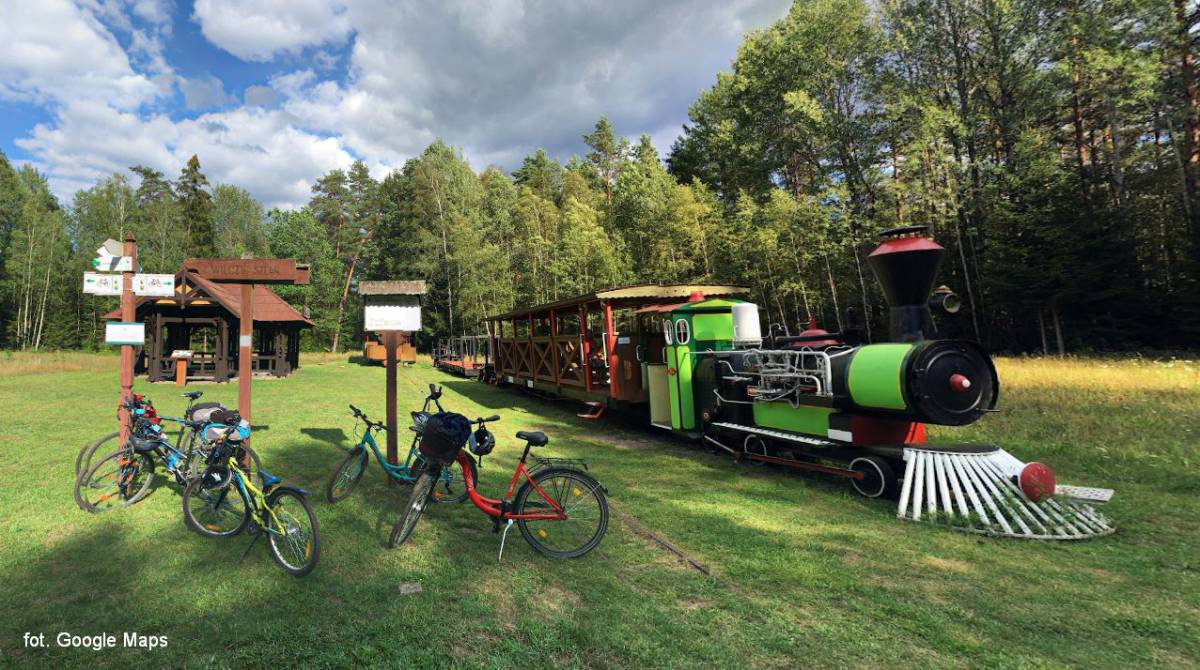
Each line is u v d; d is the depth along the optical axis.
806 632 2.96
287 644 2.82
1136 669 2.61
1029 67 19.83
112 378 18.36
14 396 13.14
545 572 3.78
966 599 3.34
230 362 22.05
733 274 25.52
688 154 39.31
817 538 4.44
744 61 28.64
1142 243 19.41
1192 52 17.41
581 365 11.48
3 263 40.75
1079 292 18.38
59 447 7.50
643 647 2.81
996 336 22.55
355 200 51.97
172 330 21.73
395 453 6.14
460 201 39.97
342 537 4.39
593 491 4.17
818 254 22.36
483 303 36.38
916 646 2.83
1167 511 4.87
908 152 22.86
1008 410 8.90
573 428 10.19
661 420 8.88
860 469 5.68
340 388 16.66
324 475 6.31
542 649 2.79
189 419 5.20
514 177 58.00
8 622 3.04
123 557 3.95
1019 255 19.47
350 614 3.15
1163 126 19.22
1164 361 14.86
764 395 6.80
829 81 25.20
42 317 40.19
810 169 28.45
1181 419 7.47
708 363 7.76
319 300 45.16
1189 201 17.70
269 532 3.91
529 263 38.72
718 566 3.87
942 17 21.42
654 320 11.02
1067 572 3.73
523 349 15.12
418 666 2.62
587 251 31.55
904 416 5.35
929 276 6.02
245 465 4.78
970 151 21.25
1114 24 17.88
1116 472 6.01
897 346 5.39
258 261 6.15
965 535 4.48
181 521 4.70
